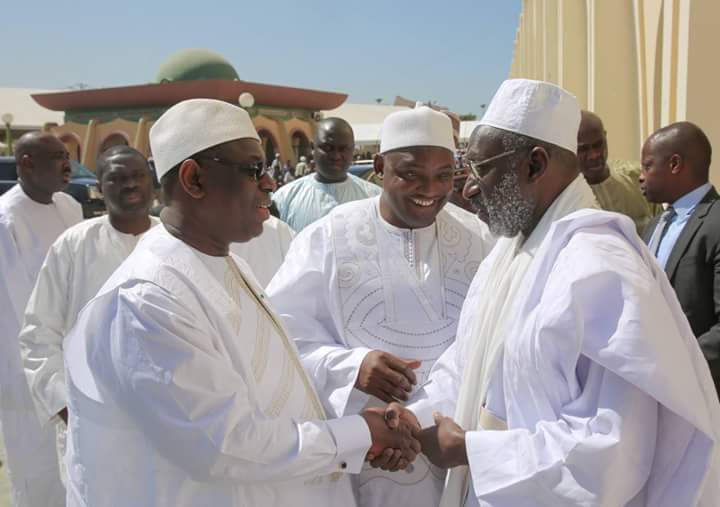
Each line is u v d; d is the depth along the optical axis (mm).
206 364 1517
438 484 2217
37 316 3105
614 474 1450
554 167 1751
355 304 2393
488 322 1813
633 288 1449
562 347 1497
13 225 3730
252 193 1695
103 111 35312
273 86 34125
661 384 1396
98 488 1650
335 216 2539
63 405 3004
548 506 1521
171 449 1522
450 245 2490
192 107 1677
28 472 3592
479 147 1813
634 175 4438
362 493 2230
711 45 4207
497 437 1626
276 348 1814
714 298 2938
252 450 1548
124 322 1525
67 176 3902
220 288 1675
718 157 4246
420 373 2322
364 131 26047
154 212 8008
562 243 1604
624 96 6441
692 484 1487
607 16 6426
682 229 3123
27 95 43688
